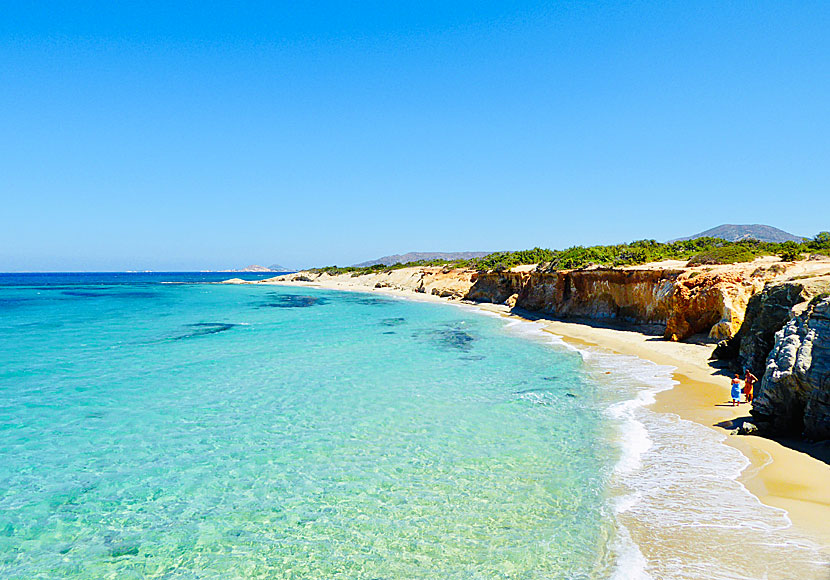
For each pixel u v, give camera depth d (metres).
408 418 15.49
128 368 23.22
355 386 19.61
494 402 17.19
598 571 7.61
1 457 12.58
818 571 7.33
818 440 12.09
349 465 12.00
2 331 37.22
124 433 14.34
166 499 10.43
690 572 7.44
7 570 8.04
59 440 13.78
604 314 42.16
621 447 12.66
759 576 7.28
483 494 10.34
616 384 19.44
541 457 12.21
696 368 21.73
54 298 81.38
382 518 9.50
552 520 9.23
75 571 8.04
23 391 18.95
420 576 7.70
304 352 27.67
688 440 12.95
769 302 17.89
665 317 33.78
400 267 119.69
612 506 9.59
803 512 9.02
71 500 10.39
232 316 50.19
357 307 62.53
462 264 90.81
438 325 41.59
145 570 8.06
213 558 8.35
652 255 46.12
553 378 20.73
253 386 19.67
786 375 12.55
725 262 32.12
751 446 12.28
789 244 35.72
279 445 13.35
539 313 50.66
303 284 136.62
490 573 7.69
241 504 10.17
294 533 9.09
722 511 9.22
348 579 7.70
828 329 12.27
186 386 19.70
